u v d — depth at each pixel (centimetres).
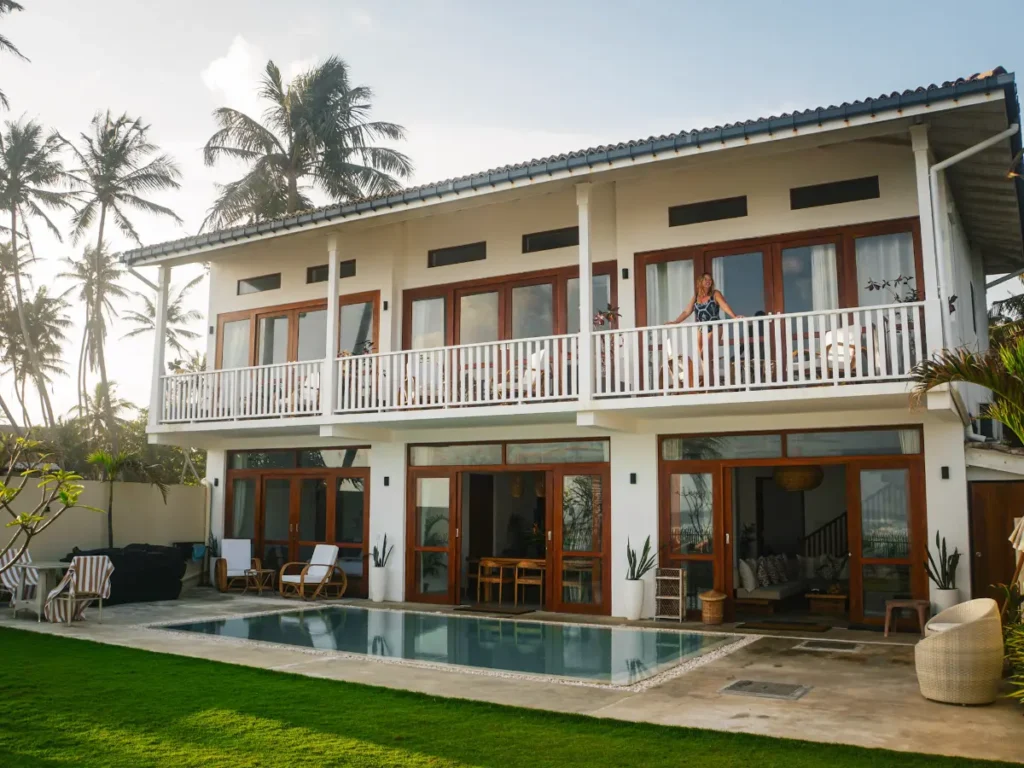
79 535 1466
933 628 730
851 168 1126
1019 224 1295
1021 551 718
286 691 702
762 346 1129
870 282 1102
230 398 1464
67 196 3173
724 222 1194
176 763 500
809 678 775
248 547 1538
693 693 714
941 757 520
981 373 682
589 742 556
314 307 1553
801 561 1588
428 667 834
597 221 1297
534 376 1234
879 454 1083
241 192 2650
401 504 1418
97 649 901
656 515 1202
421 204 1186
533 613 1247
